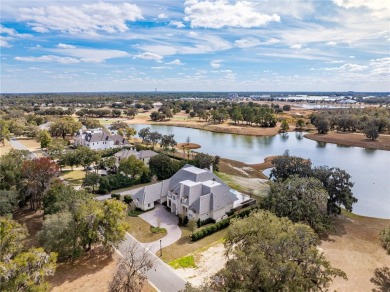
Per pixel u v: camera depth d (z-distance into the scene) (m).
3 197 46.06
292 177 53.62
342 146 133.62
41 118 162.62
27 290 25.33
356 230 49.50
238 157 107.25
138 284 32.56
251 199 59.88
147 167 75.56
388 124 162.50
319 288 27.98
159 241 44.41
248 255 27.95
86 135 111.81
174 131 175.12
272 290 25.05
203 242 44.38
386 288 34.38
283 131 172.00
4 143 117.50
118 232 39.56
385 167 95.06
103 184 65.81
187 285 26.88
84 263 38.69
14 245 31.31
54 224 36.62
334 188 52.56
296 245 28.47
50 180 53.81
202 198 50.31
